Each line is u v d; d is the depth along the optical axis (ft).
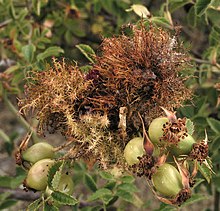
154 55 1.08
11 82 1.84
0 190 1.71
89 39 2.19
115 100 1.08
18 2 2.11
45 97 1.11
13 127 2.94
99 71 1.09
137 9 1.48
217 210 1.89
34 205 1.14
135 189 1.44
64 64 1.12
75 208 1.63
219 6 1.40
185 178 1.02
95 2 2.03
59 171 1.10
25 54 1.57
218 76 1.75
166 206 1.39
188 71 1.37
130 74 1.07
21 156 1.15
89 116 1.09
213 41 1.67
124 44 1.09
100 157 1.10
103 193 1.44
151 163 1.01
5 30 1.97
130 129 1.09
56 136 2.63
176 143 1.01
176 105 1.10
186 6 1.67
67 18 2.09
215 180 1.69
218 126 1.54
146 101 1.08
